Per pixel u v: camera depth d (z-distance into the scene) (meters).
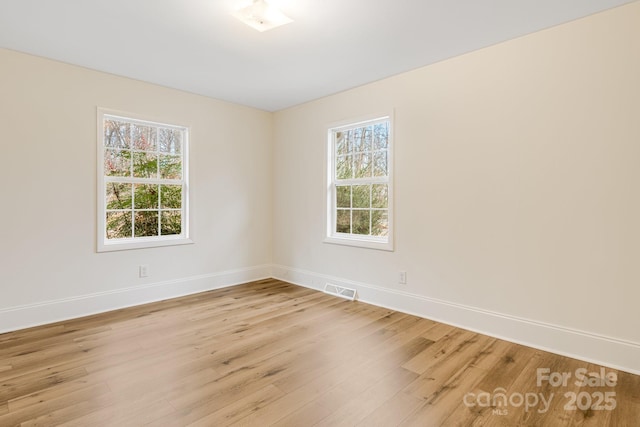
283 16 2.17
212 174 4.31
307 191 4.50
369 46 2.87
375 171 3.85
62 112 3.19
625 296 2.29
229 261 4.52
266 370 2.27
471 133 2.97
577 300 2.47
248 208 4.72
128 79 3.58
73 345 2.63
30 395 1.95
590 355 2.40
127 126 3.73
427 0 2.19
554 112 2.55
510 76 2.75
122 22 2.48
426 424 1.73
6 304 2.93
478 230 2.95
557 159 2.54
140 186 3.84
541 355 2.50
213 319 3.24
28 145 3.02
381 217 3.80
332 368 2.30
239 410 1.83
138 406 1.86
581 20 2.42
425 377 2.19
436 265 3.23
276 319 3.25
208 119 4.26
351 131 4.10
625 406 1.88
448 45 2.84
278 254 4.95
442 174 3.16
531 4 2.24
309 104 4.44
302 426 1.71
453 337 2.83
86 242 3.34
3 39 2.74
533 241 2.66
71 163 3.25
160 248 3.86
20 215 2.99
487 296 2.90
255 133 4.78
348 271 4.01
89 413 1.79
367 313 3.43
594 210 2.39
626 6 2.25
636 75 2.23
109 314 3.36
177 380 2.13
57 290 3.19
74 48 2.91
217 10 2.32
